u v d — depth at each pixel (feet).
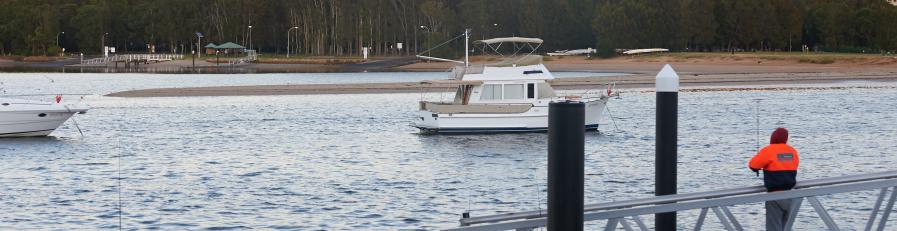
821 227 83.10
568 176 53.98
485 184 108.17
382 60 548.72
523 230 61.82
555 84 296.71
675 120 59.72
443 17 582.35
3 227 86.48
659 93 59.77
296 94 254.88
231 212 92.63
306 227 86.02
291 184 108.17
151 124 180.45
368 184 108.06
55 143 148.97
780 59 456.86
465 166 122.42
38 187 106.73
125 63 553.23
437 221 88.48
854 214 87.04
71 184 108.88
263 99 240.32
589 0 580.71
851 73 362.74
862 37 602.03
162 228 86.07
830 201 91.66
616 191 103.35
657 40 559.79
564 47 581.94
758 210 89.51
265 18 645.51
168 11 652.89
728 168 119.75
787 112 202.90
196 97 246.27
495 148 140.26
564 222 54.24
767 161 61.36
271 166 123.24
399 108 214.28
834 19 593.01
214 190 104.78
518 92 157.07
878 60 430.20
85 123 181.78
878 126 173.68
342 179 111.86
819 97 248.11
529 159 128.77
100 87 316.19
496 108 156.04
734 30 581.94
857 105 221.05
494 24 565.53
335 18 612.29
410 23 609.83
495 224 61.26
